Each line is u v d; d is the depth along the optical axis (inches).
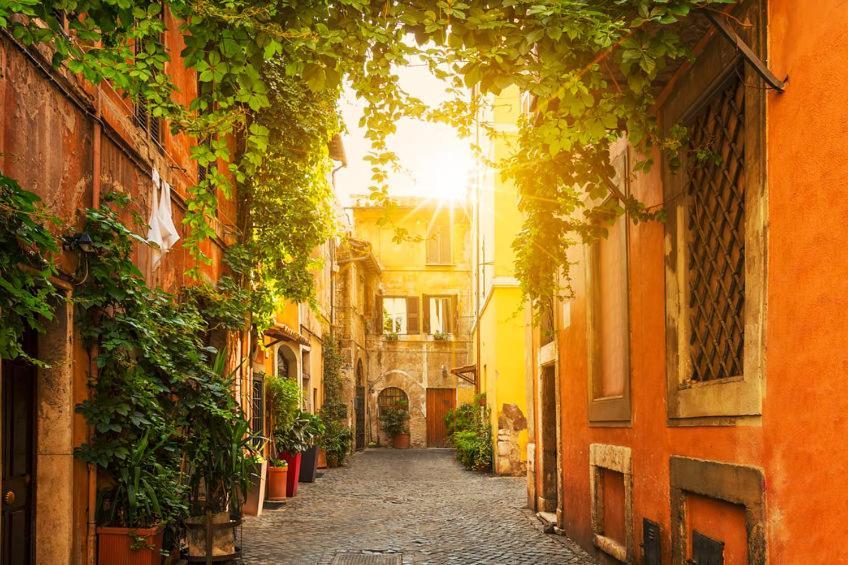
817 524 153.9
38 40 164.6
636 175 285.6
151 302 284.7
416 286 1382.9
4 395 211.0
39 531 228.5
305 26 170.6
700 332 232.8
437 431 1355.8
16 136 197.2
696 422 223.0
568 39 171.9
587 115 196.2
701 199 230.4
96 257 240.1
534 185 275.3
